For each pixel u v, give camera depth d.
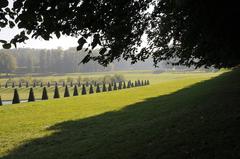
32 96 27.88
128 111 18.23
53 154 10.38
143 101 23.17
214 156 7.75
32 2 5.56
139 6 7.32
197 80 42.06
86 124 15.33
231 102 14.06
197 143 8.77
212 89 21.78
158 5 8.38
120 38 7.50
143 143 9.79
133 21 7.59
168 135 10.07
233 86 21.86
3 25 6.06
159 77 105.56
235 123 9.81
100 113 18.58
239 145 8.03
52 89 57.88
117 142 10.55
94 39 6.66
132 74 132.75
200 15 7.14
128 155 9.02
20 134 13.86
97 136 12.20
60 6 5.80
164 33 9.49
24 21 5.80
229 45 8.24
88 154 9.84
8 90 56.66
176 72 136.75
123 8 6.73
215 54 10.14
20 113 19.47
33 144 12.14
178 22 8.78
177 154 8.33
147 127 11.88
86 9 6.05
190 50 10.66
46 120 17.02
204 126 10.15
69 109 20.89
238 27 7.35
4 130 14.73
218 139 8.70
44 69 140.12
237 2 6.73
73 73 138.25
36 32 6.12
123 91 34.22
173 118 12.54
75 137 12.62
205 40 8.66
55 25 6.11
